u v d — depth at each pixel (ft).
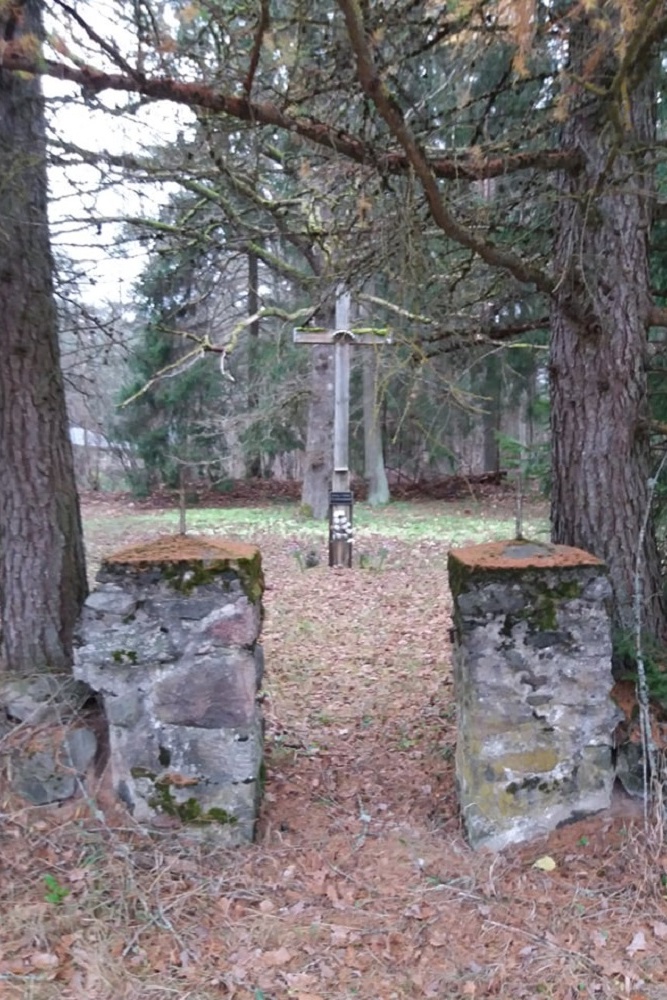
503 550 12.03
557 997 9.06
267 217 17.65
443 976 9.43
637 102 12.87
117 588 11.54
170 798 11.69
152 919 10.16
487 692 11.53
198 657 11.57
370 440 59.88
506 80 12.79
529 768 11.60
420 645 23.76
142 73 9.86
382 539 42.29
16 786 11.85
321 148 12.10
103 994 8.97
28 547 13.21
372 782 14.34
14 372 13.03
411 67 12.25
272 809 13.15
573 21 10.30
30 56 9.62
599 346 13.14
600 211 12.68
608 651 11.54
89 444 69.87
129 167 12.07
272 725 17.42
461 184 13.38
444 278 16.08
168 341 58.65
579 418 13.41
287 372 55.01
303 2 9.93
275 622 26.50
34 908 10.11
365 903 10.75
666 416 17.06
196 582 11.49
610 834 11.47
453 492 63.98
